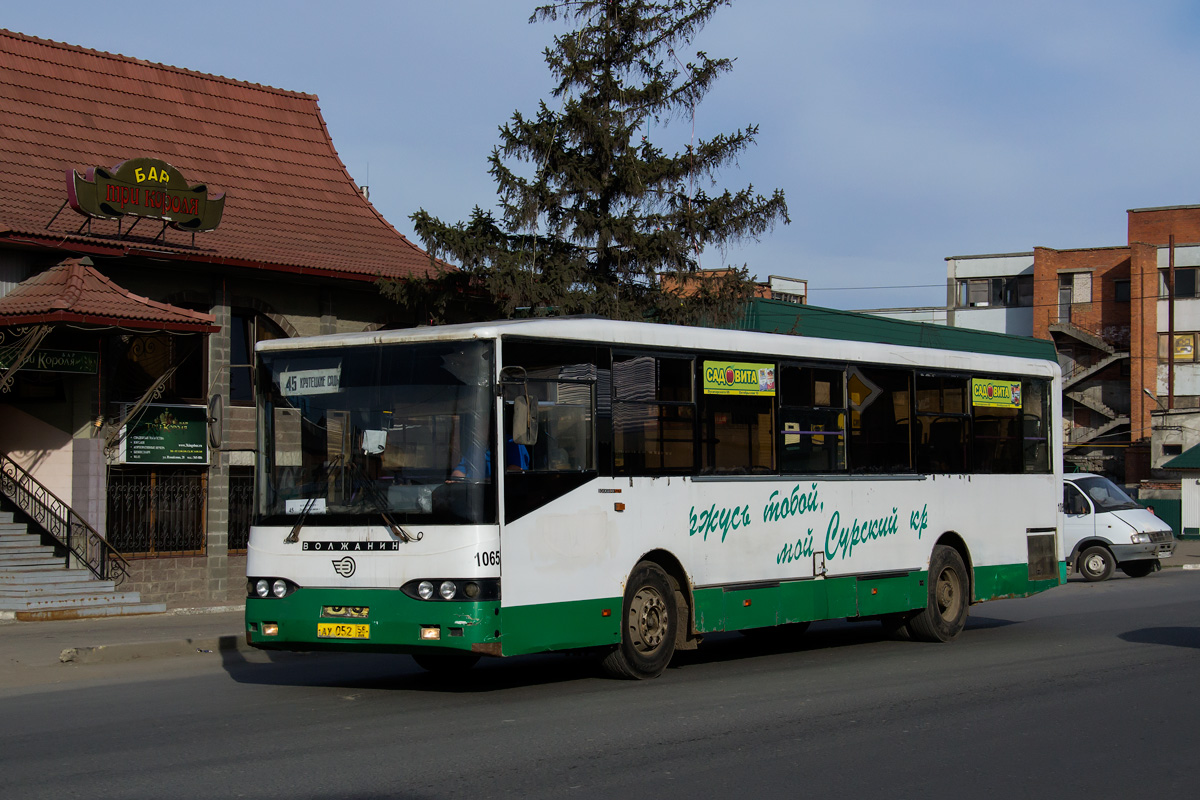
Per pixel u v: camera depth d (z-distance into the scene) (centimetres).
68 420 2114
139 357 2192
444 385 1047
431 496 1029
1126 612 1880
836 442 1392
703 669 1275
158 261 2181
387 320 2597
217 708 1039
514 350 1059
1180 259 6259
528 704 1040
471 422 1033
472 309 2641
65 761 818
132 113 2548
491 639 1009
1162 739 896
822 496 1364
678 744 867
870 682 1167
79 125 2428
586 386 1125
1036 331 6681
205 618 1958
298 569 1069
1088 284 6588
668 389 1209
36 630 1736
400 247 2731
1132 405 6284
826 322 3688
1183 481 4147
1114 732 921
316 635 1055
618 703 1041
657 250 2566
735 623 1249
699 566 1220
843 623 1809
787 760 819
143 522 2183
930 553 1502
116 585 2100
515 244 2614
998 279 7062
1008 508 1633
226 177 2592
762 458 1300
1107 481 2731
